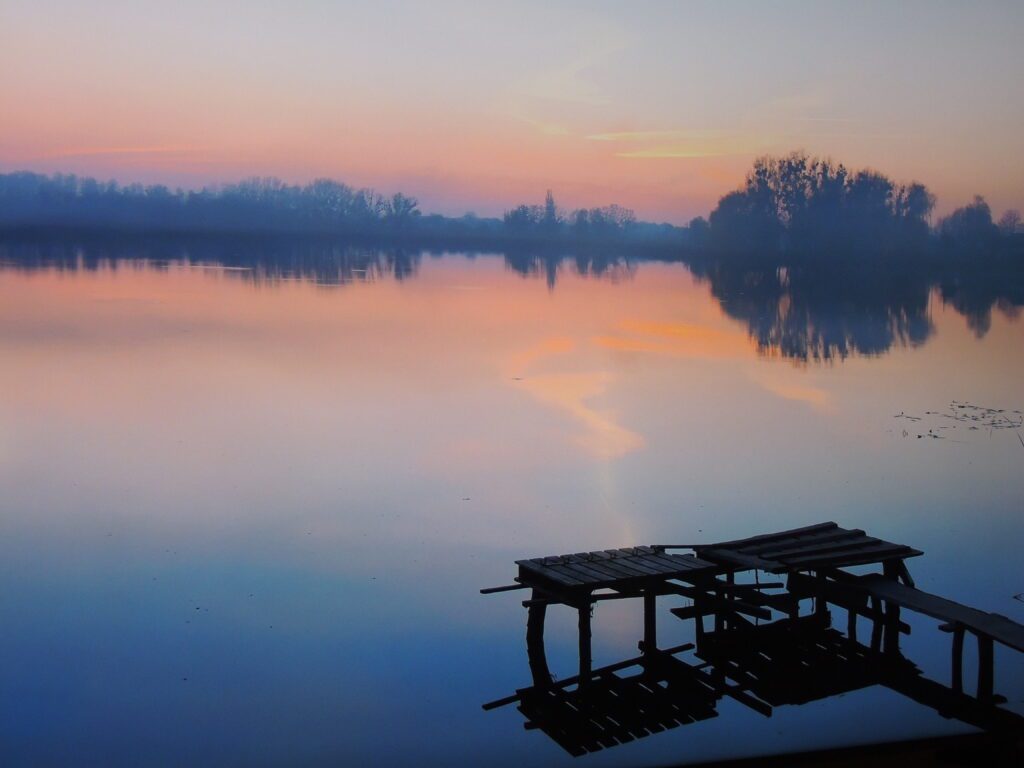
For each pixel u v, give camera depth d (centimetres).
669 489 1427
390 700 780
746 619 965
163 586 1025
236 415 1883
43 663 841
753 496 1398
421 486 1424
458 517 1277
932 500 1386
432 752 698
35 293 3859
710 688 811
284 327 3127
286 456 1588
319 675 825
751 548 937
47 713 754
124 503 1320
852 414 2027
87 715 750
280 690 797
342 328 3142
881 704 773
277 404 1994
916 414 2038
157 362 2428
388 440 1712
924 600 839
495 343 2933
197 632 909
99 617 942
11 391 2048
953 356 2909
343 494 1380
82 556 1112
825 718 750
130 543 1159
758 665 861
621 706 778
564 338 3095
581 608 841
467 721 749
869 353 2928
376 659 859
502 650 889
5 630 907
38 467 1491
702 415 2002
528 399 2125
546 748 700
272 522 1248
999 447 1739
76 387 2103
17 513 1267
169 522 1240
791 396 2234
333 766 666
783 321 3759
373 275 5438
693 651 893
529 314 3706
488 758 686
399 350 2742
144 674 823
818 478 1506
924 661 868
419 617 955
